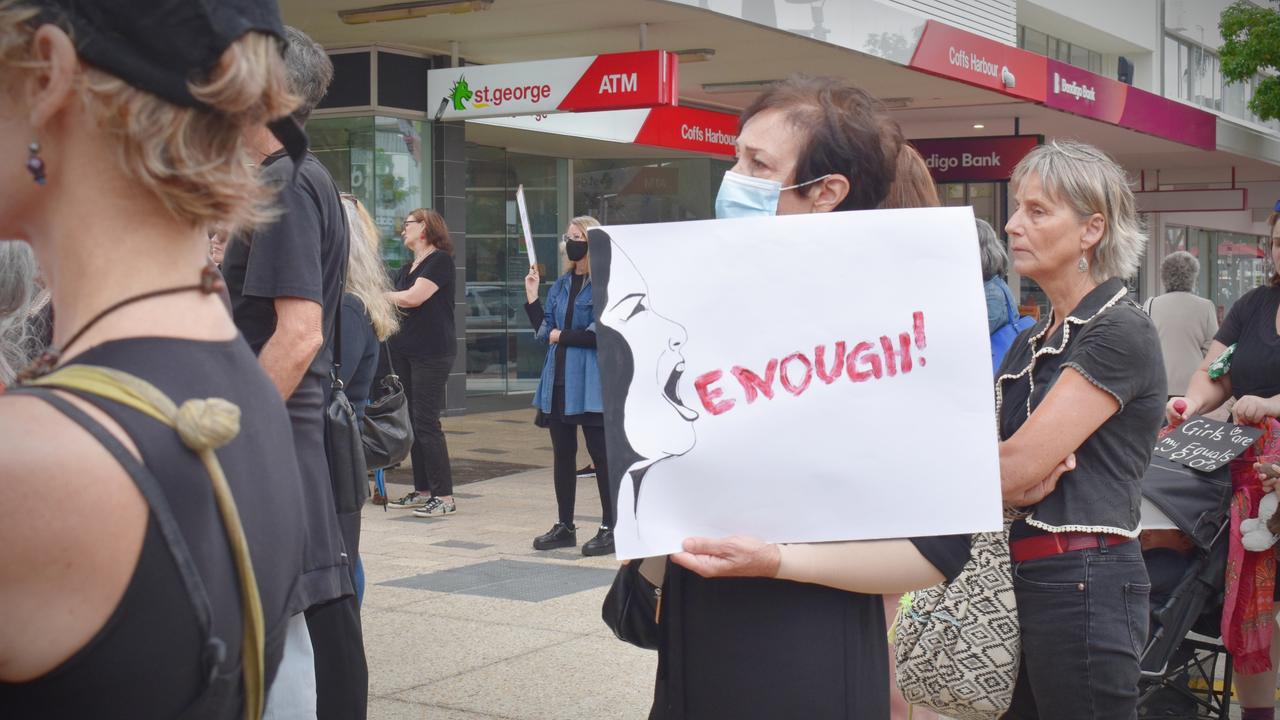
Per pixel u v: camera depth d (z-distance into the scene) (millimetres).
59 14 994
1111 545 2637
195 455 1015
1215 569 3631
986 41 15148
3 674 952
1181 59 26656
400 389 4059
